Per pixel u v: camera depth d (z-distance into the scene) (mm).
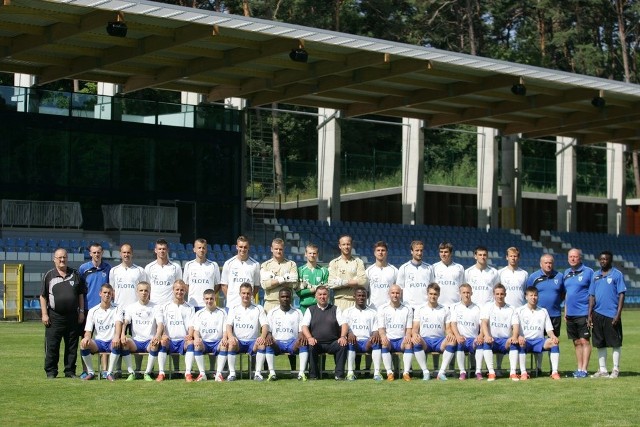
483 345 14945
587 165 55125
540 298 15648
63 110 32719
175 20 25016
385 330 14977
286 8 54469
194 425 10367
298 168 46281
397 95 33594
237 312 14734
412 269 15812
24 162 31812
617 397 12609
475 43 63031
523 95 32594
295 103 35531
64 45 27609
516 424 10484
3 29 25391
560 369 16797
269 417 10891
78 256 31172
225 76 31562
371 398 12438
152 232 33625
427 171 50531
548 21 66438
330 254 38375
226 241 35812
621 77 67438
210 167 35469
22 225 31594
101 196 33250
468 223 51125
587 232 52062
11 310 27859
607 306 15203
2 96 31578
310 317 14828
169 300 15312
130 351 14625
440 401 12180
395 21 58688
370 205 47312
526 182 52594
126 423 10477
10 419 10719
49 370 14664
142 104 34344
